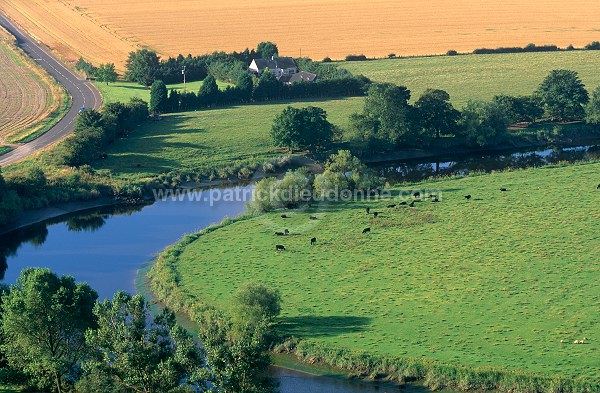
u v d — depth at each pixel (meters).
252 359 153.25
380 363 187.38
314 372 188.88
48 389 171.75
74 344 174.12
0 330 176.62
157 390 153.25
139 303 159.88
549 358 184.00
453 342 193.12
